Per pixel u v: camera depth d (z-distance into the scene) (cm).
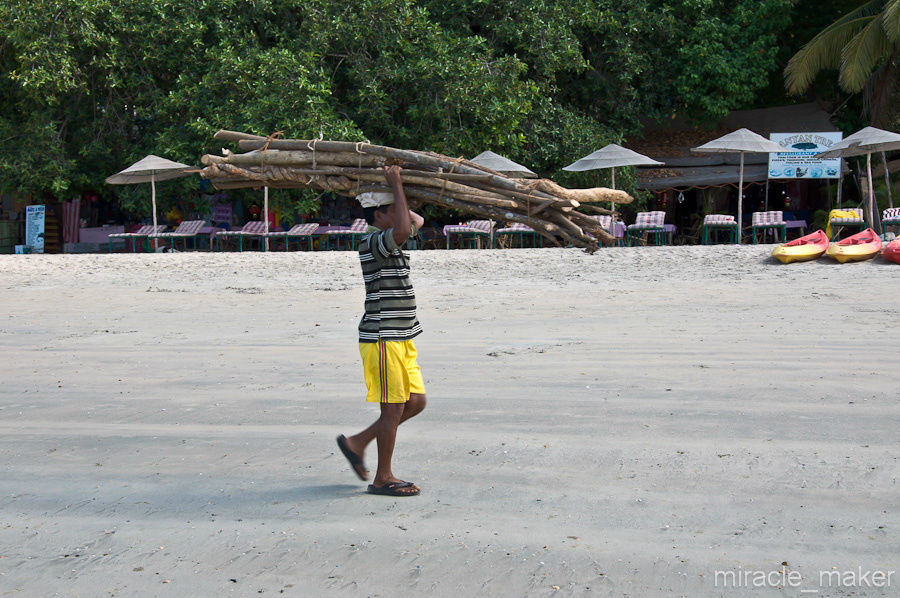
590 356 777
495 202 467
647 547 350
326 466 482
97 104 2627
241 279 1617
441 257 1862
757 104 3067
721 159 2609
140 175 2353
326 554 354
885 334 848
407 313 442
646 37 2716
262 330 1015
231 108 2267
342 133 2192
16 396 675
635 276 1519
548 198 461
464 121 2403
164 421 588
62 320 1130
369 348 438
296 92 2181
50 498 435
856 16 2419
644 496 411
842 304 1100
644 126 2983
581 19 2494
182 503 425
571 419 555
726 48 2661
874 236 1705
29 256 2091
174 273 1725
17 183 2542
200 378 730
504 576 327
